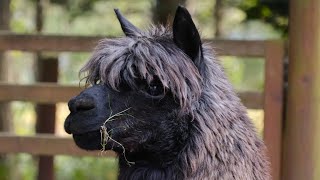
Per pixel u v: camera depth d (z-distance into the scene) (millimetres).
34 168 11703
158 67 3600
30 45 6668
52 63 7332
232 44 6348
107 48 3734
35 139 6660
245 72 14938
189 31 3688
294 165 5809
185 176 3742
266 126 6258
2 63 9773
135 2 12852
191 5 12445
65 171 11508
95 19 13570
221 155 3711
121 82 3641
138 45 3658
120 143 3684
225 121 3750
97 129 3584
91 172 11469
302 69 5738
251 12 9227
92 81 3760
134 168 3889
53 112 7410
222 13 13031
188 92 3666
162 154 3768
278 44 6238
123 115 3637
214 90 3799
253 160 3846
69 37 6602
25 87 6633
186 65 3674
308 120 5738
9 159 10219
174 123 3705
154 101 3664
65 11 12477
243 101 6379
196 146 3709
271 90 6254
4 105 9891
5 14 9656
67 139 6641
